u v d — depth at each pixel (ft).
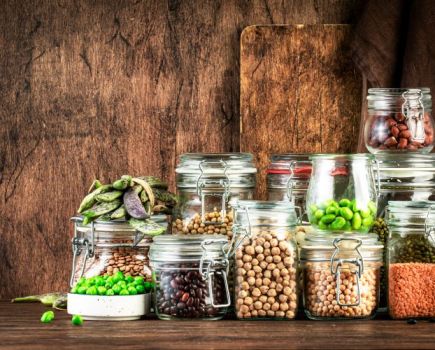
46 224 10.19
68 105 10.14
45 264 10.19
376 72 9.57
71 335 7.86
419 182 8.96
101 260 9.02
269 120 9.99
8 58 10.15
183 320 8.53
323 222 8.54
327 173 8.62
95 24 10.12
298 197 9.23
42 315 8.91
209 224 9.07
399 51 9.61
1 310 9.25
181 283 8.52
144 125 10.13
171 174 10.13
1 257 10.19
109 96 10.13
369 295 8.55
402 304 8.50
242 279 8.52
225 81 10.11
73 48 10.13
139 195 8.98
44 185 10.18
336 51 9.96
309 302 8.59
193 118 10.12
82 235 9.20
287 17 10.04
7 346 7.41
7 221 10.19
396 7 9.54
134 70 10.12
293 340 7.61
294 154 9.32
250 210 8.54
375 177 8.95
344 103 9.97
